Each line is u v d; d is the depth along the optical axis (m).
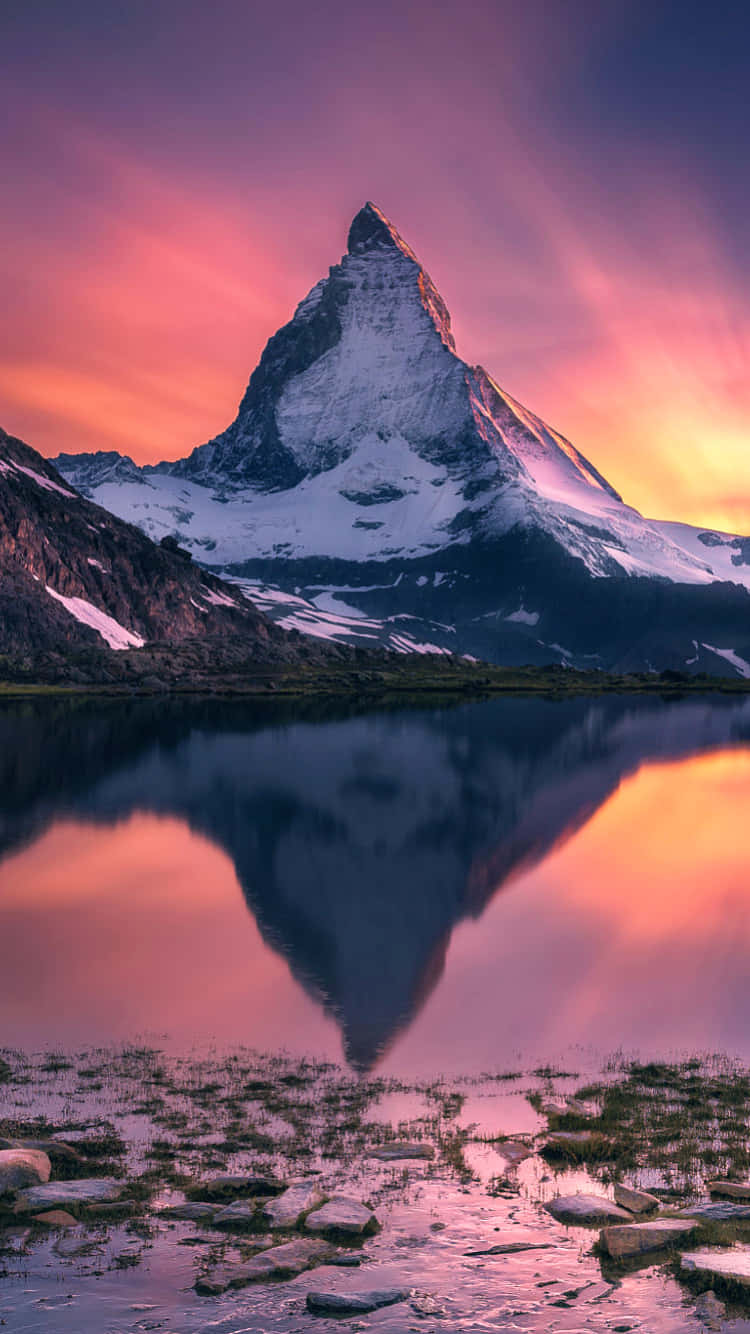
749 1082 30.06
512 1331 15.67
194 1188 21.31
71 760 128.50
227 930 52.94
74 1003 40.25
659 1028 37.16
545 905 59.69
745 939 51.97
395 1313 16.17
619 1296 16.75
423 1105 28.03
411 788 108.88
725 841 81.38
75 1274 17.59
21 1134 25.03
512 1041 35.44
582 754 144.62
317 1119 26.55
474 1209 20.39
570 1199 20.47
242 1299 16.66
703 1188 21.47
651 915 56.91
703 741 165.25
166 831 82.31
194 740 155.50
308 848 76.44
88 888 62.66
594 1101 28.28
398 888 63.62
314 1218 19.39
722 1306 16.33
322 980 43.91
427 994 41.44
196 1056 33.25
